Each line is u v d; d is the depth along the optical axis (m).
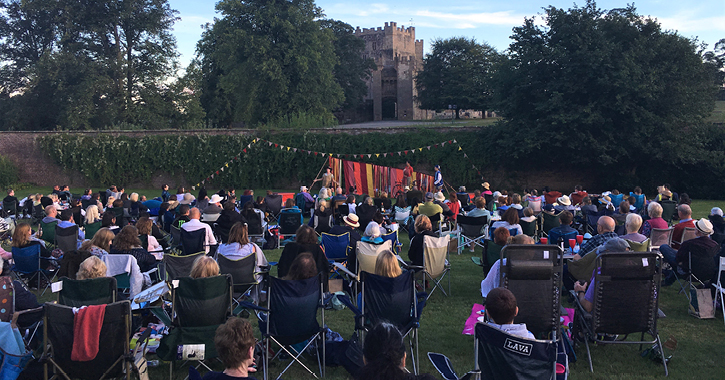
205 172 30.70
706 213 18.41
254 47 39.22
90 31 42.28
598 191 28.41
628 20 25.70
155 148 31.16
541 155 27.86
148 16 44.56
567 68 25.72
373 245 7.00
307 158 29.59
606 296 4.97
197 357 4.57
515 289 5.00
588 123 24.62
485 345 3.64
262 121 42.09
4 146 33.03
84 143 31.88
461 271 9.48
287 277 5.18
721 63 39.78
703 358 5.48
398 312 5.17
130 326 4.30
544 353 3.50
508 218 8.80
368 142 28.97
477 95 64.81
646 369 5.22
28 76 45.94
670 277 8.32
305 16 40.91
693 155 25.17
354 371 4.98
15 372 4.25
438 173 22.09
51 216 10.30
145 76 45.38
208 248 8.26
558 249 4.98
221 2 40.59
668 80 25.11
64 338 4.10
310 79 41.31
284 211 11.60
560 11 26.36
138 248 6.88
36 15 47.28
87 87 40.78
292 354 5.37
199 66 49.69
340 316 6.90
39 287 8.02
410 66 81.88
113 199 13.42
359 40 66.19
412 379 2.60
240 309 5.30
